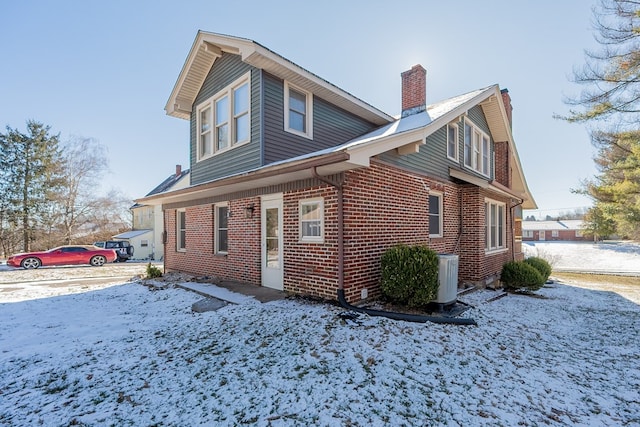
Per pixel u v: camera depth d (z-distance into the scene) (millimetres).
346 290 5902
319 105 8969
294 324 4973
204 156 9914
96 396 3129
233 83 8633
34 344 4578
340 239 5898
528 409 2982
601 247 33188
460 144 10203
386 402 3006
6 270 14672
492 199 10672
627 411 3010
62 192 27312
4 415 2822
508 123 12016
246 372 3561
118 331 5102
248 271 8109
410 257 5922
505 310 6754
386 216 6879
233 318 5430
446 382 3422
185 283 8625
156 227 25984
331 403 2965
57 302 7266
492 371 3748
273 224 7535
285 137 8055
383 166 6859
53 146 27609
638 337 5285
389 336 4520
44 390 3262
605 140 16922
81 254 17297
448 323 5305
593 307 7742
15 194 26016
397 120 10266
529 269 9062
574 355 4426
